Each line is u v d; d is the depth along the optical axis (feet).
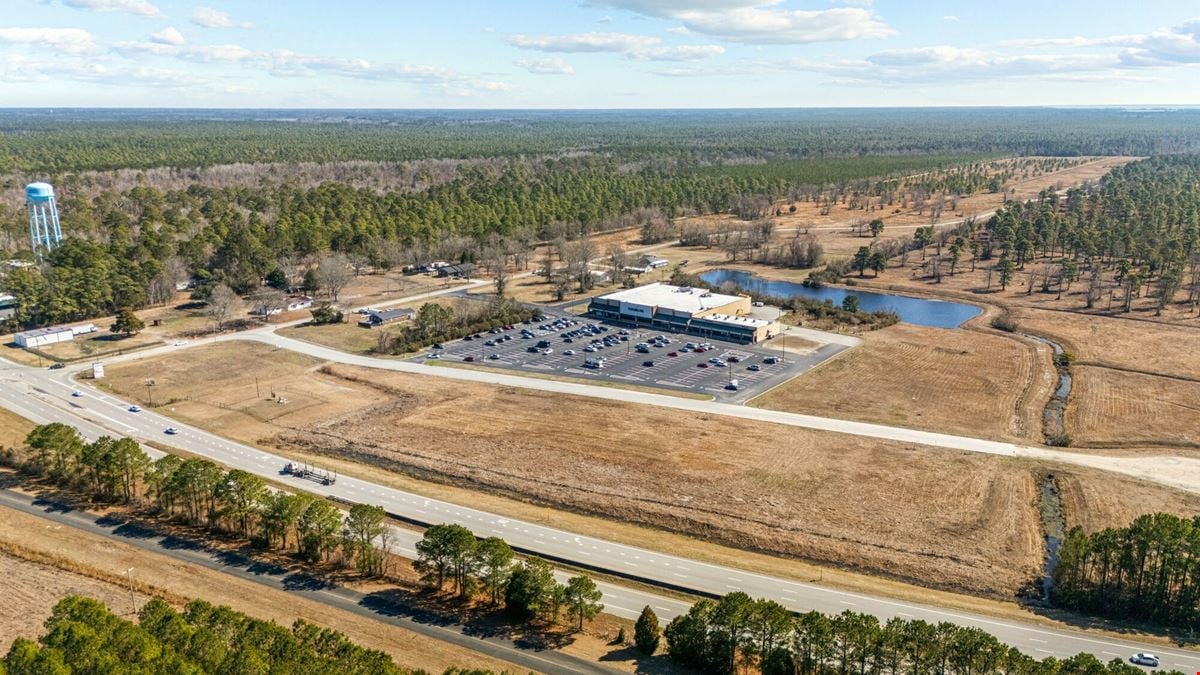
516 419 476.95
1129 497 378.32
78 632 218.79
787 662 242.99
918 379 556.10
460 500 375.04
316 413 487.61
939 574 314.14
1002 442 445.78
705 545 339.36
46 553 314.55
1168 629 281.54
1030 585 309.01
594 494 378.73
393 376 558.15
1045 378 558.97
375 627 274.57
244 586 298.56
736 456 423.64
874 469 408.46
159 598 286.25
